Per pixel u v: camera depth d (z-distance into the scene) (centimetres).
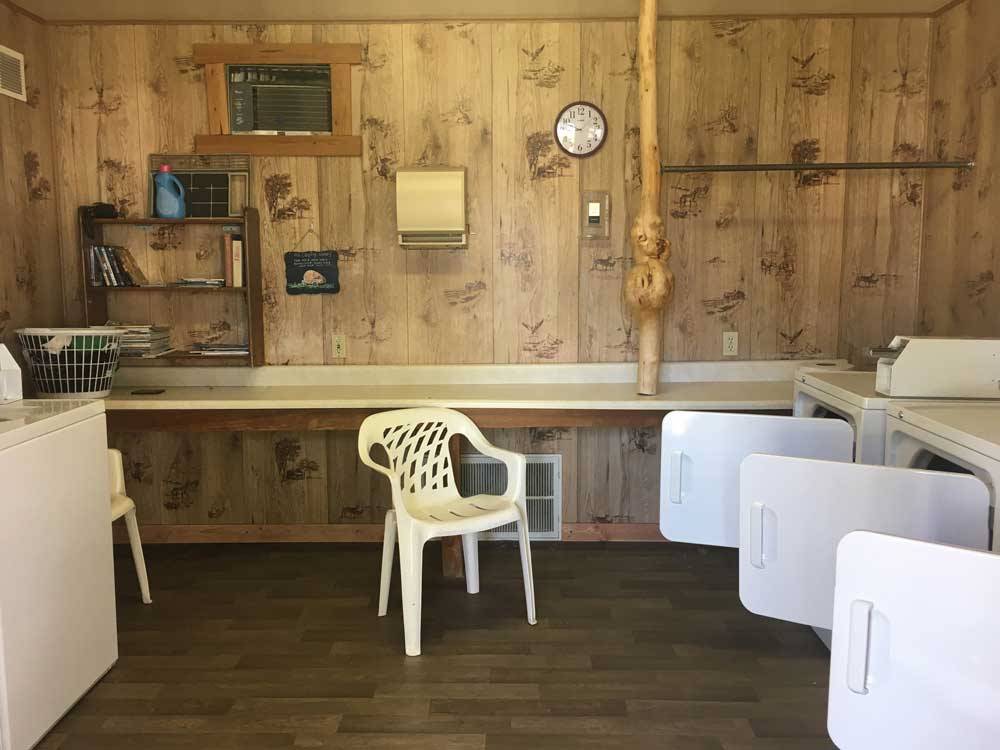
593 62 342
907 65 343
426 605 293
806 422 238
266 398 320
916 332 356
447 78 343
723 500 246
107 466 243
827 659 251
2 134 312
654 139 308
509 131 345
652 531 363
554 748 204
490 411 312
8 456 192
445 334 356
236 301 356
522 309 355
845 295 355
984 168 304
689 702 226
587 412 312
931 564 133
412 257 352
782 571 196
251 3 334
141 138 348
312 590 308
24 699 198
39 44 337
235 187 349
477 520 260
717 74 343
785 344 357
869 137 346
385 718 218
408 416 291
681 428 248
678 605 292
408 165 347
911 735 138
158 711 222
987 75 302
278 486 363
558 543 363
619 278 353
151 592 307
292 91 346
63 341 304
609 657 252
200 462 362
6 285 315
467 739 208
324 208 350
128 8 336
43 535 207
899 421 228
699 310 356
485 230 350
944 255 333
